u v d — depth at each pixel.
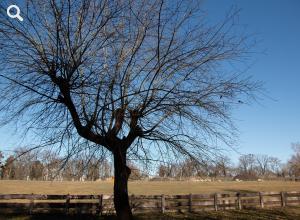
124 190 10.34
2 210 23.12
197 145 10.25
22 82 9.43
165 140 10.27
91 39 9.29
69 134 9.94
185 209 25.75
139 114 10.08
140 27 10.12
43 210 23.36
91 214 23.39
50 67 9.15
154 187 55.06
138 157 10.86
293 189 53.44
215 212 25.78
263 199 29.25
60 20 8.96
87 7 9.30
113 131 10.07
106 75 9.60
